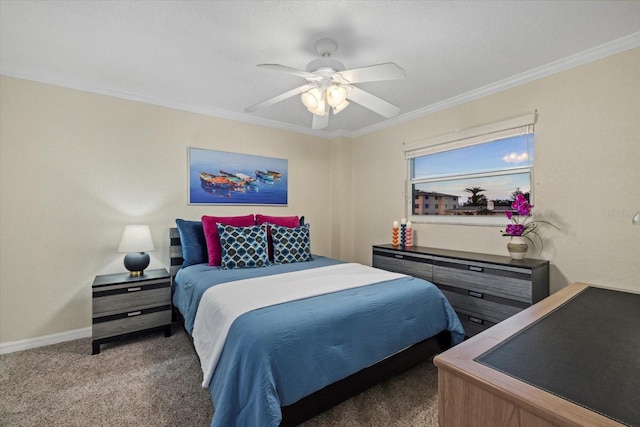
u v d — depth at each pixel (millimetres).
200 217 3244
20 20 1760
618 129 2020
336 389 1497
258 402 1182
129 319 2445
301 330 1415
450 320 2055
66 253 2545
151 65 2316
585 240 2170
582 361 818
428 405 1708
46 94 2461
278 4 1622
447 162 3164
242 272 2457
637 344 929
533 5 1636
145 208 2912
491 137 2717
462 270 2564
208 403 1711
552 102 2328
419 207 3463
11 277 2338
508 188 2666
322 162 4254
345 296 1811
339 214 4219
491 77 2520
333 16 1724
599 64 2096
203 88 2748
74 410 1639
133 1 1603
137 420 1567
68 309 2553
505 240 2680
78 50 2098
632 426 559
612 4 1623
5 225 2318
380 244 3859
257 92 2840
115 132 2762
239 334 1396
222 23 1791
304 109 3316
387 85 2682
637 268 1948
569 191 2246
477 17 1734
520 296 2176
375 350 1640
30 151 2402
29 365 2117
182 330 2768
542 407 618
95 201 2670
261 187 3668
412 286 2037
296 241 3045
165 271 2824
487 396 709
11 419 1565
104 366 2111
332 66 1892
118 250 2594
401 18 1741
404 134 3555
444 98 2986
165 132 3027
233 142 3459
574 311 1250
